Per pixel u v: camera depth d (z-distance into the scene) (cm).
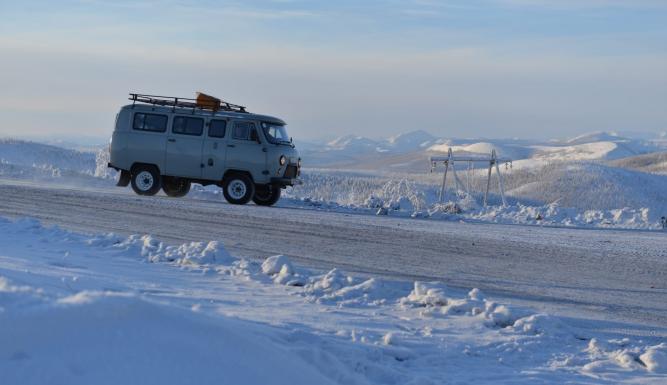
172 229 1673
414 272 1267
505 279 1247
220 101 2647
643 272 1416
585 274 1357
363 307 892
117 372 307
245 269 1083
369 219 2278
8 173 3434
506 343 742
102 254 1145
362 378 501
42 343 307
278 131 2622
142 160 2630
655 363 695
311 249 1490
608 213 2919
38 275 688
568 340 792
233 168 2570
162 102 2647
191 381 322
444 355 672
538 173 18200
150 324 344
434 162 4028
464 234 1975
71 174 3475
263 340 423
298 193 8525
